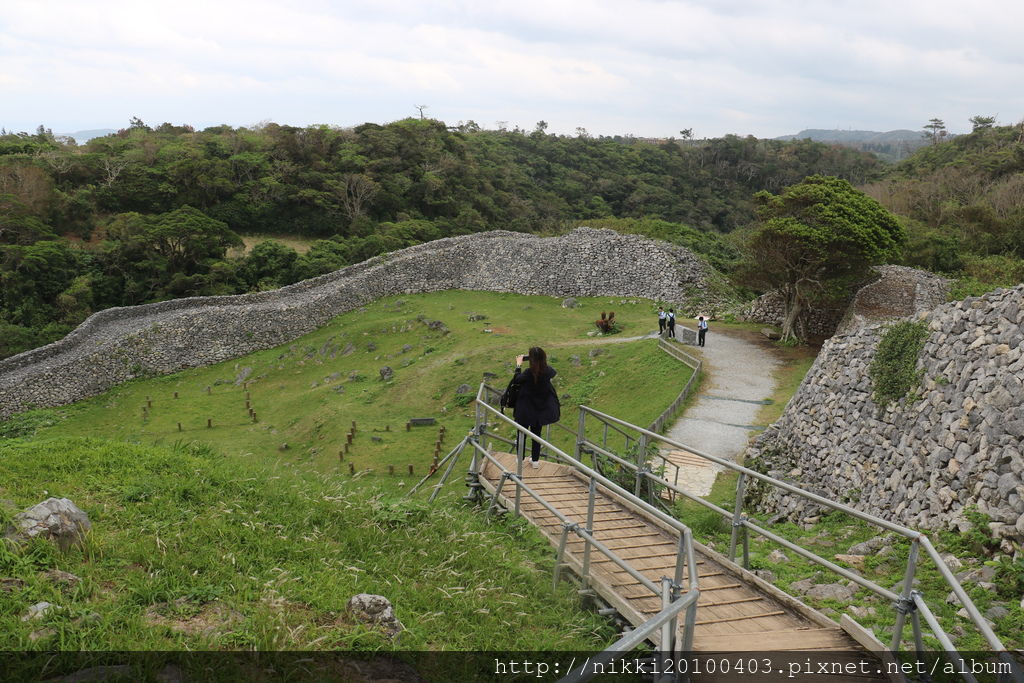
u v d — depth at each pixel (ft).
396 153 268.82
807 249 100.37
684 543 15.94
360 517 23.24
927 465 34.14
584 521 26.08
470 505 30.45
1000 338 32.73
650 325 126.31
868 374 46.16
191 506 20.51
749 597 19.92
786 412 59.21
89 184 217.77
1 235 166.91
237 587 15.88
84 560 15.92
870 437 42.47
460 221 246.27
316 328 152.15
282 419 108.78
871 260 100.07
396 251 173.99
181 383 131.95
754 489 49.32
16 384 119.55
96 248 175.73
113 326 143.02
